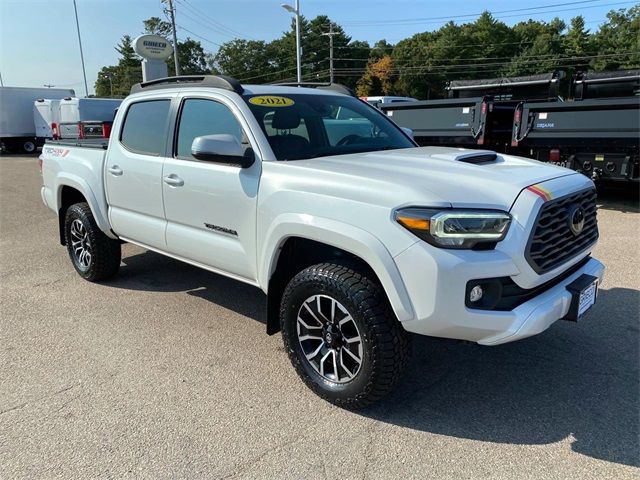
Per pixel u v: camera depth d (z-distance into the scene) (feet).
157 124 14.11
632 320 14.03
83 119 72.02
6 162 71.15
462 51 262.67
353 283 9.44
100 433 9.64
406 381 11.29
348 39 297.74
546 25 266.98
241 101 12.09
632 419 9.83
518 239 8.75
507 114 32.89
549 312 9.00
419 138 35.47
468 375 11.50
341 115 13.69
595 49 236.63
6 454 9.09
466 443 9.21
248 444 9.28
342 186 9.66
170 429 9.73
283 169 10.74
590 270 10.69
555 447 9.07
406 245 8.71
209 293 16.88
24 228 27.61
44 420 10.07
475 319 8.61
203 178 12.32
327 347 10.36
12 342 13.47
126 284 17.81
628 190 32.96
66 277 18.75
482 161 11.57
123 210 15.51
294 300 10.46
